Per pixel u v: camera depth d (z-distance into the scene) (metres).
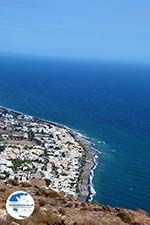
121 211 26.52
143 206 133.25
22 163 166.75
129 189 147.12
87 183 150.62
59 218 22.67
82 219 23.84
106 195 140.75
